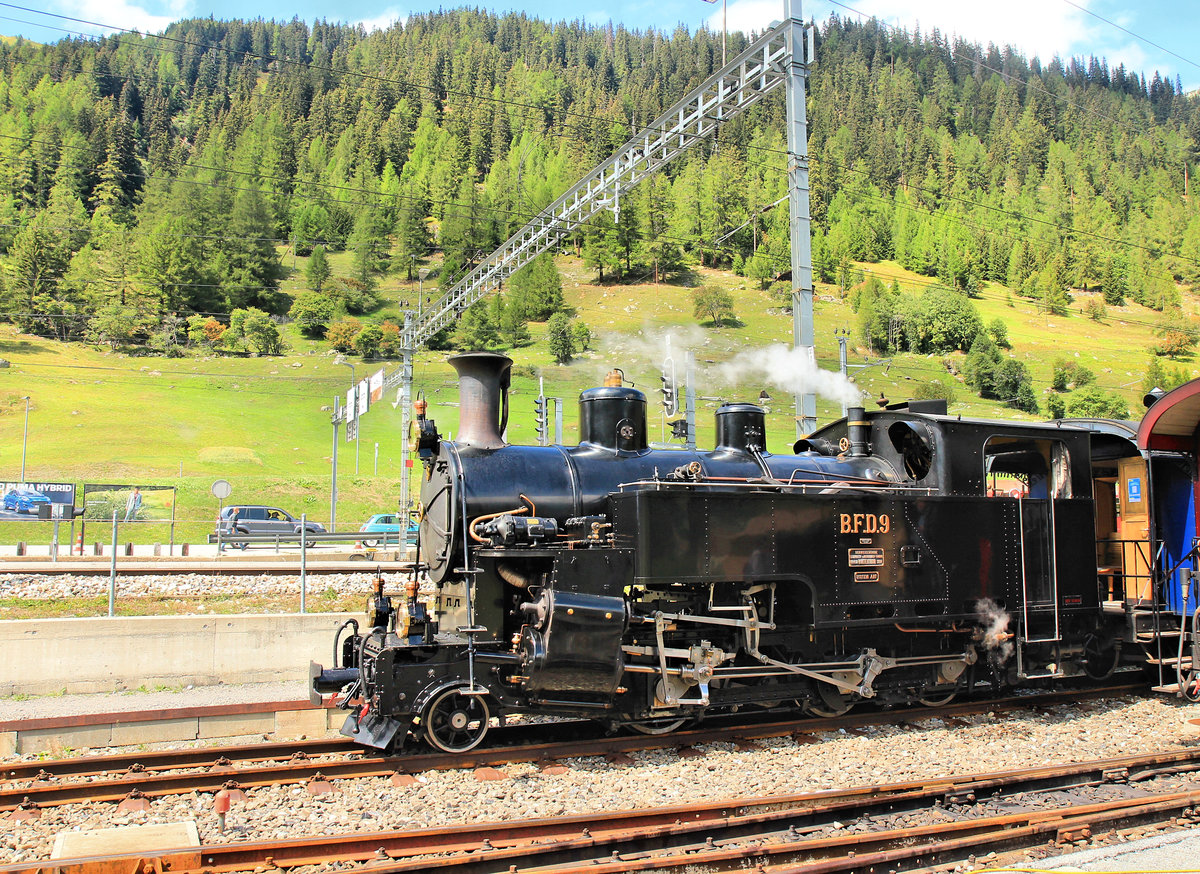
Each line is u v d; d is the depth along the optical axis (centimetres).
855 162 17138
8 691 1084
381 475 5162
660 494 833
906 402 1108
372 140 18100
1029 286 13938
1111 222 15962
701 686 838
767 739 880
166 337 8956
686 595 880
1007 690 1122
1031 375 9381
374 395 3019
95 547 2477
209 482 4103
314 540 2834
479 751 789
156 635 1151
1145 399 1137
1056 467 1077
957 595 976
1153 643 1152
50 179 14675
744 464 993
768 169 14725
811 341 1302
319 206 14762
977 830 603
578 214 1842
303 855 545
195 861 523
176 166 15250
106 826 618
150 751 816
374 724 792
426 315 2577
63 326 9356
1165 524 1152
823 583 901
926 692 1020
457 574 881
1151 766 768
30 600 1589
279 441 6016
